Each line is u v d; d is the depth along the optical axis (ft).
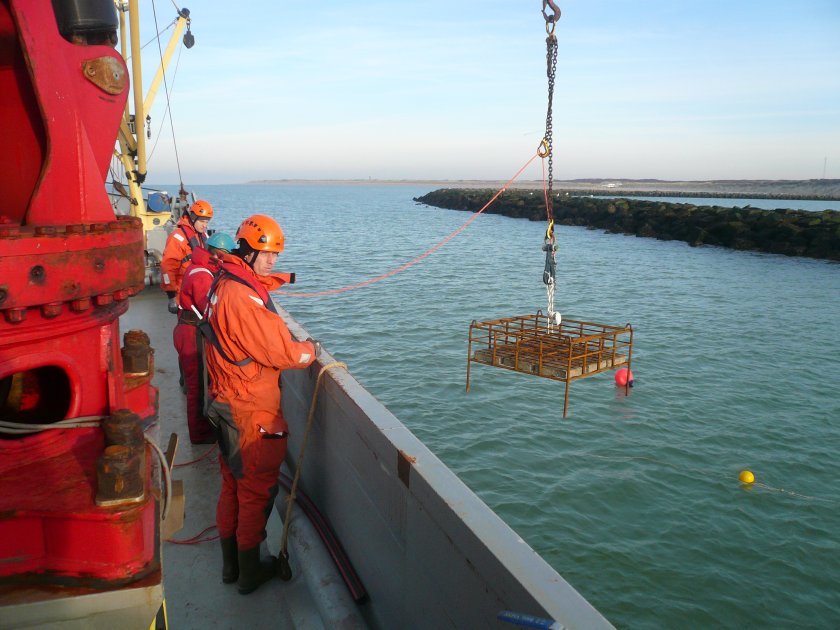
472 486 35.50
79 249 5.08
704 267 127.85
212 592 10.55
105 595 4.80
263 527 10.43
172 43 45.73
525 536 30.81
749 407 47.44
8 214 5.59
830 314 82.48
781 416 45.73
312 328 72.38
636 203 235.40
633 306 87.04
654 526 31.73
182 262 18.24
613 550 29.68
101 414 5.99
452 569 6.81
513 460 38.55
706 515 32.68
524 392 49.90
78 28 5.76
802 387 52.21
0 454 5.40
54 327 5.15
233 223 255.70
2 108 5.44
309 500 12.66
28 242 4.68
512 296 93.61
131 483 4.86
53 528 4.84
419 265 130.72
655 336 69.21
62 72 5.19
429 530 7.36
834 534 31.07
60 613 4.75
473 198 379.96
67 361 5.48
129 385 6.84
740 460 38.75
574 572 28.19
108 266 5.45
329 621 9.46
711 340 67.72
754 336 69.77
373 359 59.26
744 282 108.58
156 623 6.70
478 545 6.15
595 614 4.99
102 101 5.85
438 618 7.23
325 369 11.38
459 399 48.37
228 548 10.73
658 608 26.00
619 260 139.13
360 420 9.53
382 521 8.94
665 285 105.19
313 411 11.73
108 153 6.03
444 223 272.51
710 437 41.96
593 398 48.70
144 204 39.88
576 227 233.96
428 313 80.79
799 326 75.10
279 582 10.82
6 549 4.82
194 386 15.49
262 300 9.93
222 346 9.73
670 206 204.03
